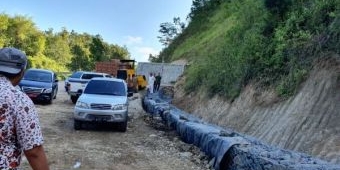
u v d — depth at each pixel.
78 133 14.30
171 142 13.65
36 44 68.69
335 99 11.42
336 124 10.66
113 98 15.53
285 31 16.70
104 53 83.06
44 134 13.48
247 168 8.68
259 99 15.70
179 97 27.81
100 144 12.61
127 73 39.97
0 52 3.11
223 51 23.89
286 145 11.62
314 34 15.00
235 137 10.98
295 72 14.19
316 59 13.71
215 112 19.39
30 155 3.01
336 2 14.70
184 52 50.09
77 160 10.32
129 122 18.30
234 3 34.69
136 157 11.16
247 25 22.80
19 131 2.97
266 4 19.11
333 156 9.55
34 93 21.84
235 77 19.34
